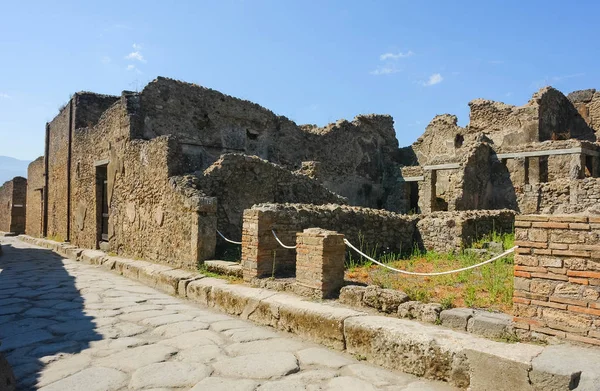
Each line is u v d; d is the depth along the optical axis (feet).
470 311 12.76
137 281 26.63
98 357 12.42
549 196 47.06
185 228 26.02
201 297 20.35
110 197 37.73
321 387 10.37
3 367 9.76
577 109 70.49
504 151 54.95
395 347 11.78
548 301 10.41
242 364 11.92
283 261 21.03
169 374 11.12
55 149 55.88
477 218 30.04
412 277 19.43
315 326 14.19
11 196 82.48
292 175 32.96
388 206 66.44
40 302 19.81
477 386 9.98
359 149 63.82
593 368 8.66
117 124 37.22
